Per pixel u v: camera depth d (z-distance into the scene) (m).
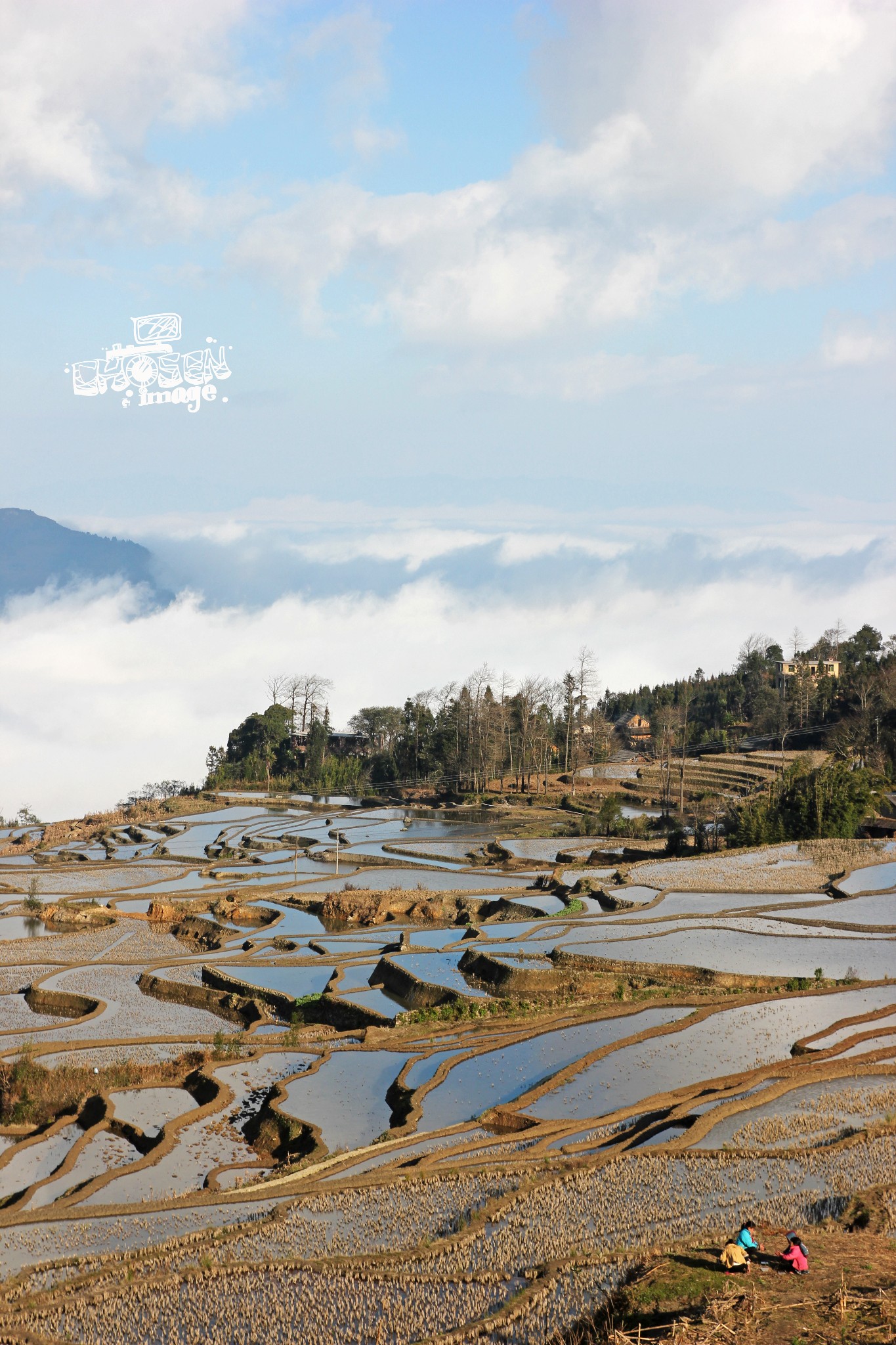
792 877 91.94
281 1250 31.84
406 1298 28.77
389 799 175.88
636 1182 35.12
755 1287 26.78
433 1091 46.84
